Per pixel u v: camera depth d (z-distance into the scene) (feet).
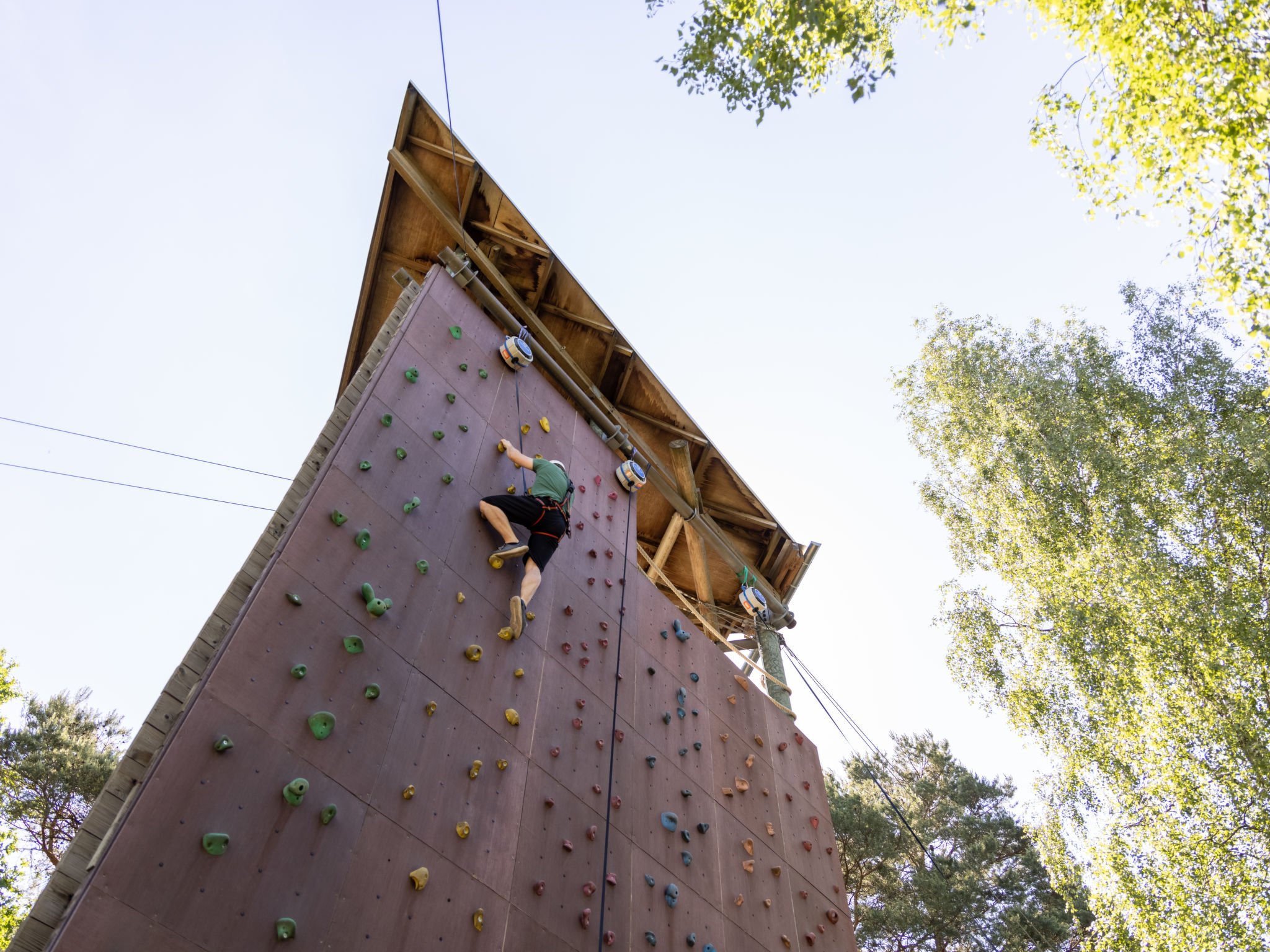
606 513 26.58
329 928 12.07
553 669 20.12
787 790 27.35
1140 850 34.12
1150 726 34.68
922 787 64.95
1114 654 38.11
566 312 32.24
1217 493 40.19
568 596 22.36
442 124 28.27
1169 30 25.12
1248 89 23.56
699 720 25.29
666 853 20.30
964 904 52.42
